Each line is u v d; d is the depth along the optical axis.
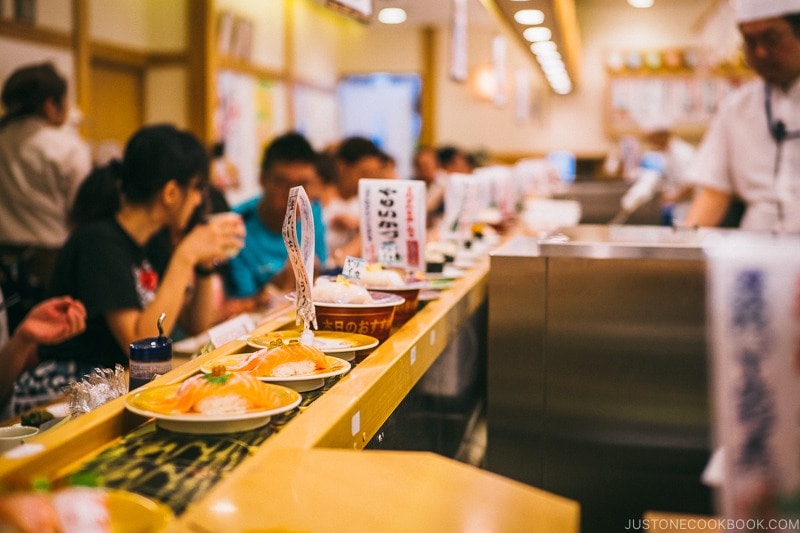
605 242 1.89
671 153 8.05
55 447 1.06
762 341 0.76
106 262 2.38
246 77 8.58
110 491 0.94
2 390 2.08
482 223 4.73
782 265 0.75
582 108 11.70
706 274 1.76
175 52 7.59
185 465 1.10
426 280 2.40
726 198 3.41
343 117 11.95
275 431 1.22
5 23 5.52
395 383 1.53
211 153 5.46
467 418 2.48
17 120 4.66
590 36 11.59
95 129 7.06
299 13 10.08
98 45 6.75
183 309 2.96
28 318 2.02
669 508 1.83
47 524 0.83
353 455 1.05
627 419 1.83
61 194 4.71
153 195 2.43
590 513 1.88
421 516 0.90
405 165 11.96
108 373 1.67
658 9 11.37
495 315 1.89
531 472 1.90
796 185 3.10
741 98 3.27
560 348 1.86
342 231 5.43
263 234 3.85
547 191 7.89
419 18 10.77
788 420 0.75
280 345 1.46
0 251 4.48
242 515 0.88
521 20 3.91
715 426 1.78
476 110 11.88
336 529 0.86
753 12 2.81
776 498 0.75
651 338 1.80
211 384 1.22
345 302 1.78
